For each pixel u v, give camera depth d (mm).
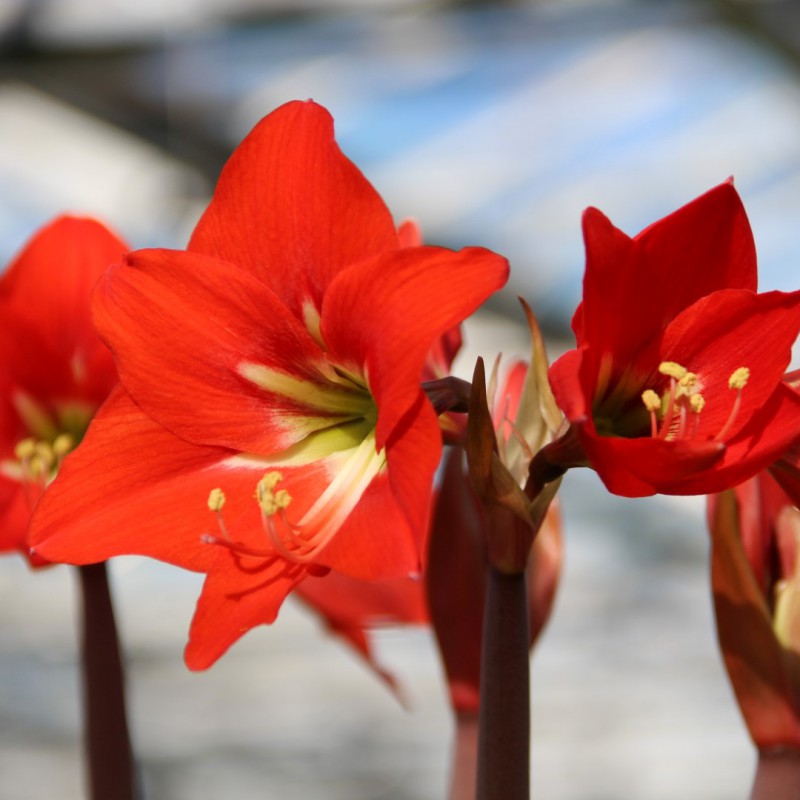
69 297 1290
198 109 3965
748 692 1206
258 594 1138
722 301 1135
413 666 4613
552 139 4332
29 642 4703
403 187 4379
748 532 1220
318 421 1192
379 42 3934
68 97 3873
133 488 1166
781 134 4391
